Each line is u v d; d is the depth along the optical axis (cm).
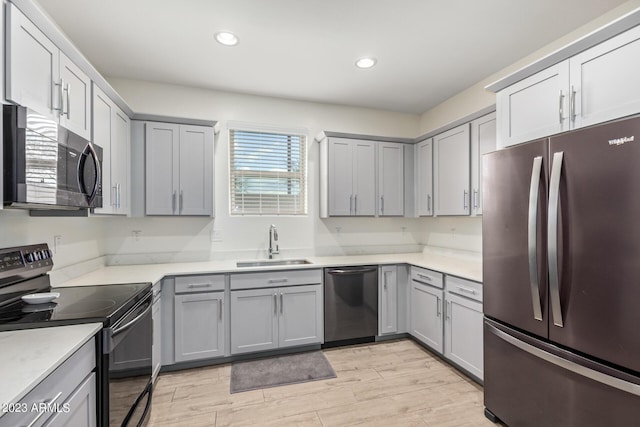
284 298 276
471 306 229
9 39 119
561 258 144
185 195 274
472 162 272
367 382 234
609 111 141
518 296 170
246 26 208
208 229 311
